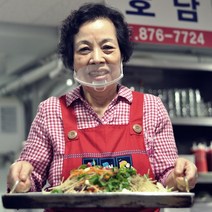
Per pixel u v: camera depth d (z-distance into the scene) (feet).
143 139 5.83
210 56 16.31
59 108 6.01
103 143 5.76
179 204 4.66
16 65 20.63
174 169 5.23
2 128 22.91
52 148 5.91
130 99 6.02
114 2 11.94
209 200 14.93
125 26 6.08
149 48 15.78
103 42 5.72
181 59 15.62
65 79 18.81
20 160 5.90
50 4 14.12
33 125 6.06
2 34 15.75
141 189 5.03
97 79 5.71
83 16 5.84
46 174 5.97
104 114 5.93
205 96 16.29
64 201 4.58
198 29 12.65
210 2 12.87
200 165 14.80
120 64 5.83
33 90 21.59
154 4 12.25
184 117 14.85
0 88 22.91
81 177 5.14
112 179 5.09
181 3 12.54
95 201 4.55
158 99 6.17
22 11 14.79
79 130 5.85
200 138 16.12
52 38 16.31
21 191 5.08
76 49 5.83
